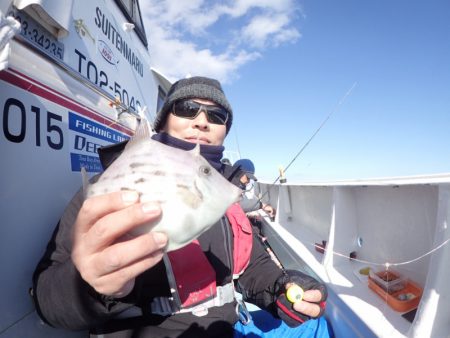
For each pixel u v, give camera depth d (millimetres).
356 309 1564
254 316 2109
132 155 1005
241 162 3750
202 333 1307
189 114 1679
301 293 1408
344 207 2213
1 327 1001
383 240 1899
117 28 2309
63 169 1404
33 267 1161
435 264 1252
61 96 1396
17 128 1095
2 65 845
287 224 3674
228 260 1494
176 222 889
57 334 1288
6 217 1036
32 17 1177
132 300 1136
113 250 687
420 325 1263
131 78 2658
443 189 1234
